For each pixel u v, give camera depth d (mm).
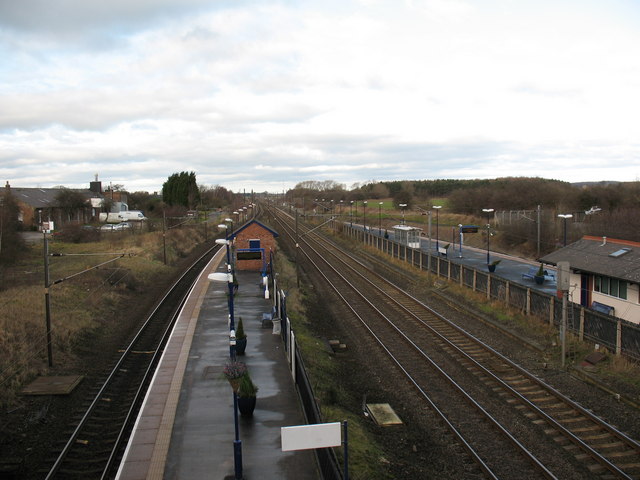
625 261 23828
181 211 79312
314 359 18484
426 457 12273
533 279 36250
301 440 7520
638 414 14109
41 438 12953
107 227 63031
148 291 33812
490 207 71688
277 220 100375
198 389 15148
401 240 55562
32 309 22859
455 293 31172
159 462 10945
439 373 17828
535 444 12711
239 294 29812
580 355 18906
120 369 18312
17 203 51781
